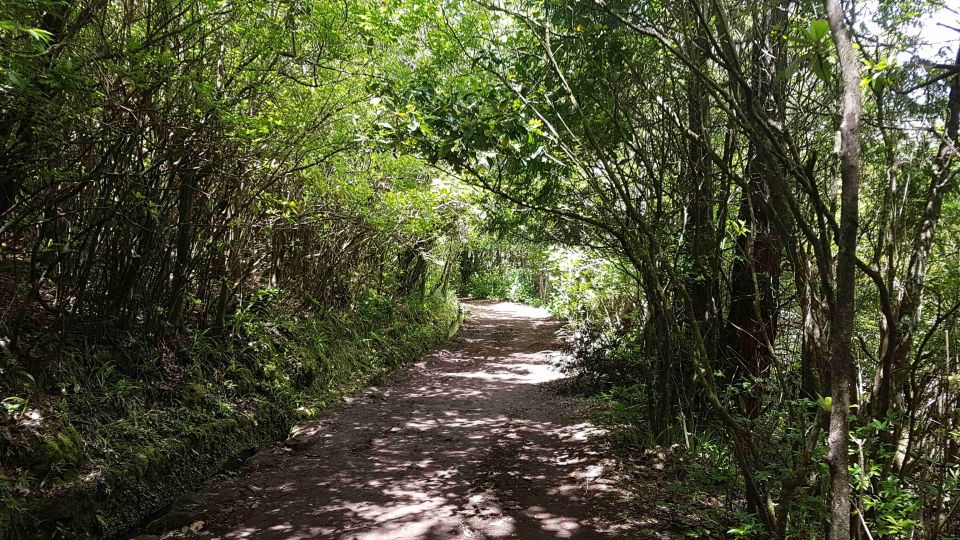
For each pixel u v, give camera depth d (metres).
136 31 3.80
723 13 2.12
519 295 26.16
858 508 2.33
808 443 2.09
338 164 6.44
